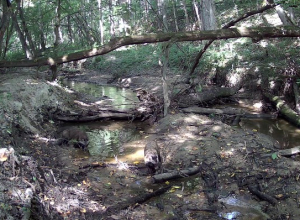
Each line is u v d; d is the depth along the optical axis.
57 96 10.94
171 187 5.79
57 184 5.43
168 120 8.94
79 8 29.23
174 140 7.73
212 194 5.52
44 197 4.89
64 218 4.64
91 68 22.67
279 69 11.27
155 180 5.93
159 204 5.26
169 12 28.77
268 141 7.46
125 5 28.31
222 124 8.35
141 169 6.50
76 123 9.83
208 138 7.57
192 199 5.41
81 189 5.55
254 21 18.97
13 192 4.46
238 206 5.20
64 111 10.23
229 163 6.43
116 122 9.96
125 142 8.09
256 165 6.28
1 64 7.31
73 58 6.90
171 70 16.47
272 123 9.36
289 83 10.57
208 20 17.41
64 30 42.34
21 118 8.12
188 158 6.77
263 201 5.30
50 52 19.27
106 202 5.26
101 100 12.66
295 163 6.25
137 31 23.61
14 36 29.53
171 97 10.48
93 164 6.60
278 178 5.82
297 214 4.91
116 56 22.78
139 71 18.36
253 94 11.63
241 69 12.73
